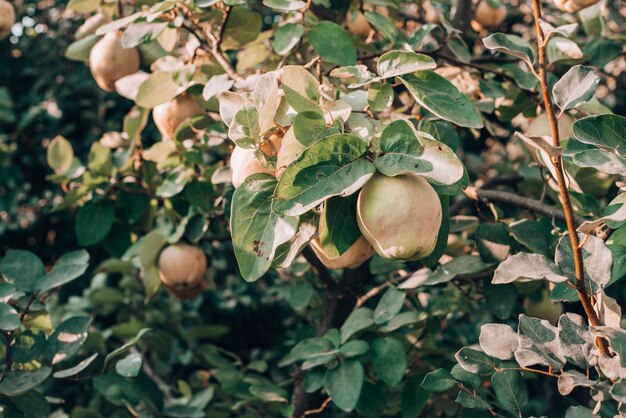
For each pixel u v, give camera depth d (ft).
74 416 4.27
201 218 4.15
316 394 4.09
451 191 2.73
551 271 2.49
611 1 5.31
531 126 3.68
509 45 2.45
